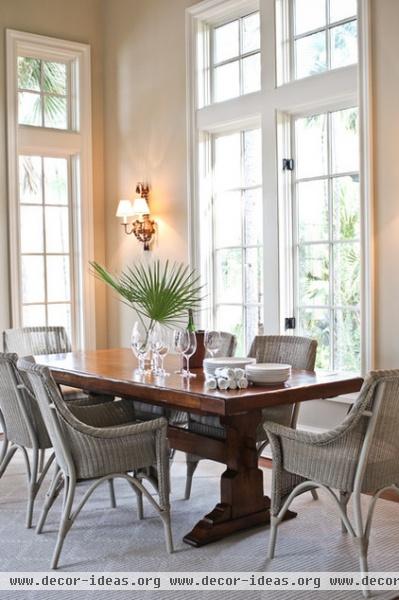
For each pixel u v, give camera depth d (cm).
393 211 427
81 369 408
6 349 508
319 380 354
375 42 435
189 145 581
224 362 365
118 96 662
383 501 401
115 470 321
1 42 615
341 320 484
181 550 333
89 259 668
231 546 336
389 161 429
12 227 619
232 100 545
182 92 593
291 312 515
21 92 634
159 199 620
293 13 507
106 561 322
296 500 405
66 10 655
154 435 330
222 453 360
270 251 516
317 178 495
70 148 656
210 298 582
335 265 486
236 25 557
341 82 461
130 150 650
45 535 355
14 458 511
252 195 548
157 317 505
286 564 315
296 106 495
